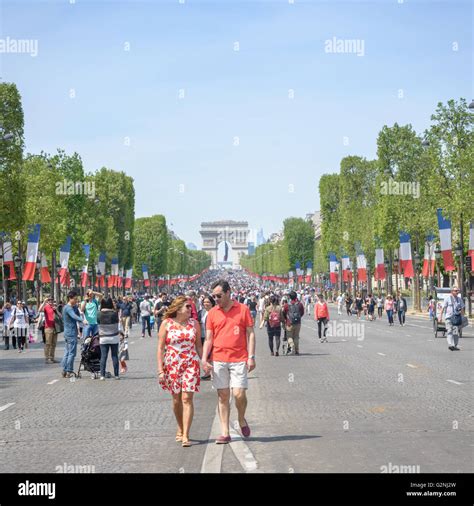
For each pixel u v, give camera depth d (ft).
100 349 91.61
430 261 266.98
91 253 330.75
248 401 67.72
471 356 111.96
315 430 52.39
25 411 64.90
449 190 235.61
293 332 121.80
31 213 255.29
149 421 58.23
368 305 261.85
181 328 49.39
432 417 57.11
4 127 197.36
